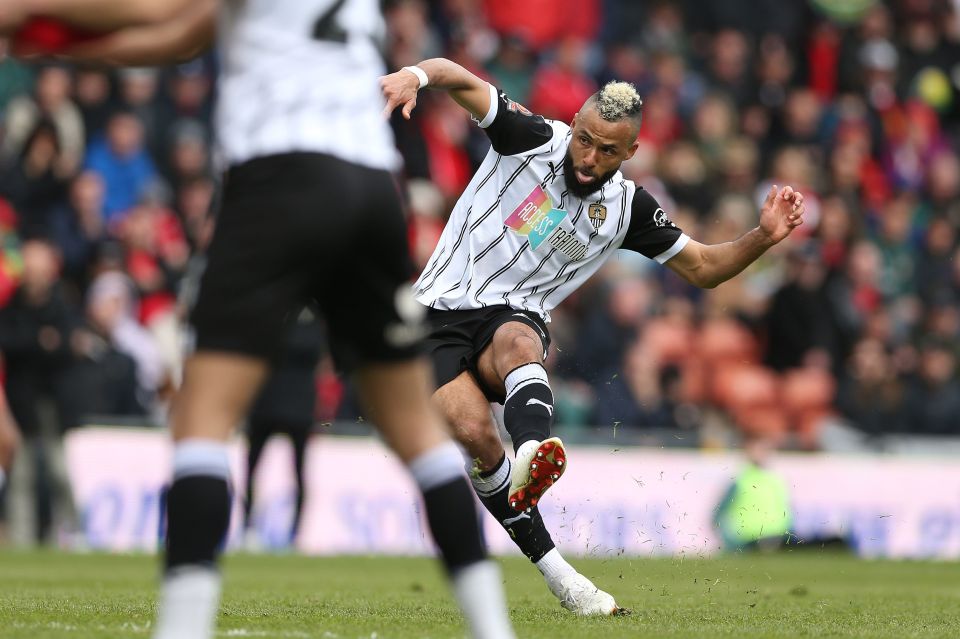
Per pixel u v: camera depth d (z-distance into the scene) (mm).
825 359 50188
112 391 40531
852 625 17641
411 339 11266
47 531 38938
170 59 11461
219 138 11062
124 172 47500
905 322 54594
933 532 45750
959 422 50750
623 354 47188
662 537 43531
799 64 64625
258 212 10617
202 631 10688
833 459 45219
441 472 11484
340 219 10664
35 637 13539
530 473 16500
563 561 18453
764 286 52719
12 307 38000
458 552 11438
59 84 45781
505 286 19266
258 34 10922
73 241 44469
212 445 10695
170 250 45469
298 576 27438
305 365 36562
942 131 65438
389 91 17281
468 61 53469
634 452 44000
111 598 19562
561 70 54562
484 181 19375
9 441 23719
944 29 66938
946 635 16641
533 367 18047
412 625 15969
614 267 50062
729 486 43812
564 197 19078
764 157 59438
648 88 58094
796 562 37719
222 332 10594
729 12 64312
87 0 10633
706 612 19203
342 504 41031
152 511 40219
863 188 59750
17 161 44875
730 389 48219
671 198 54406
